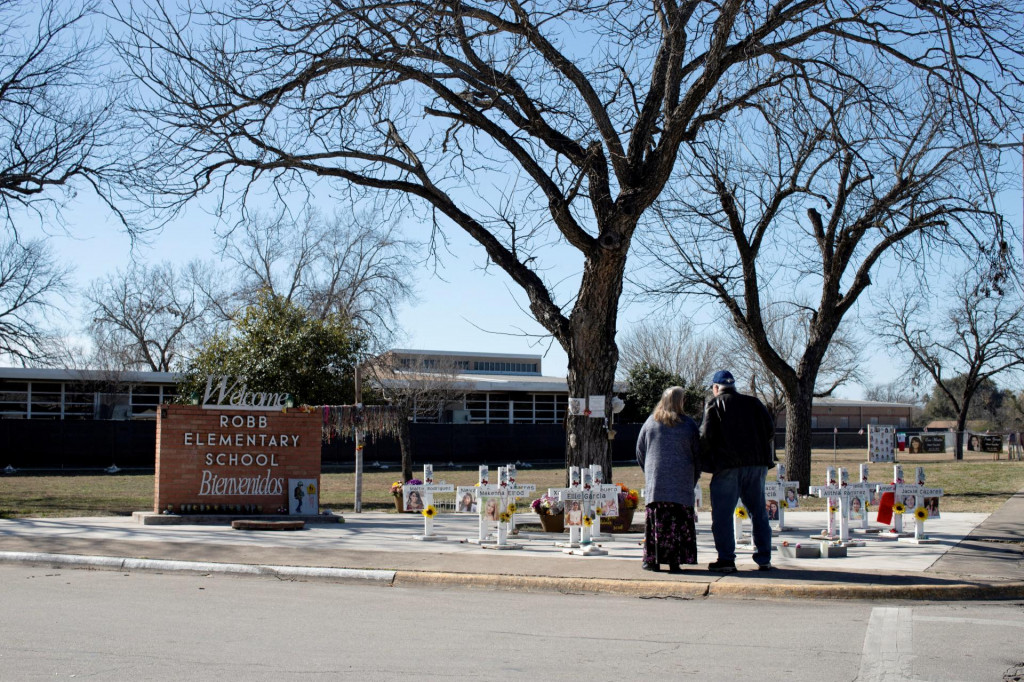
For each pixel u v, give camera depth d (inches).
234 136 534.6
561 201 515.8
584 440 522.9
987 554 423.8
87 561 416.8
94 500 864.3
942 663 242.7
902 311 1881.2
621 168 510.0
